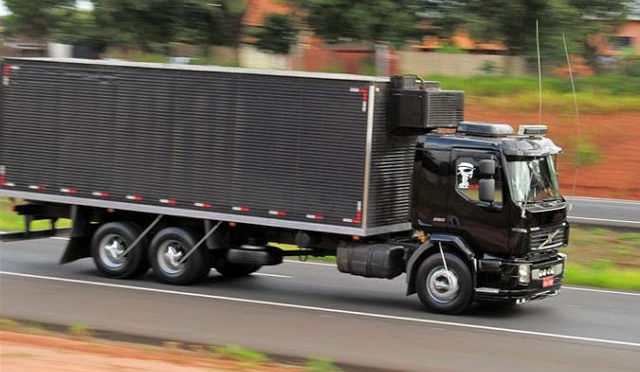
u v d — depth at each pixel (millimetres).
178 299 20797
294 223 21234
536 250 19734
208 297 21172
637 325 19109
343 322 18625
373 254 20688
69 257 24266
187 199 22406
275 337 17062
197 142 22250
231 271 24375
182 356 14891
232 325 18062
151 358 14508
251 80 21578
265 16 51812
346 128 20625
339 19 49719
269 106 21422
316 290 22625
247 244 22688
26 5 52969
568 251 29969
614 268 27359
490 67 60781
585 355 16156
